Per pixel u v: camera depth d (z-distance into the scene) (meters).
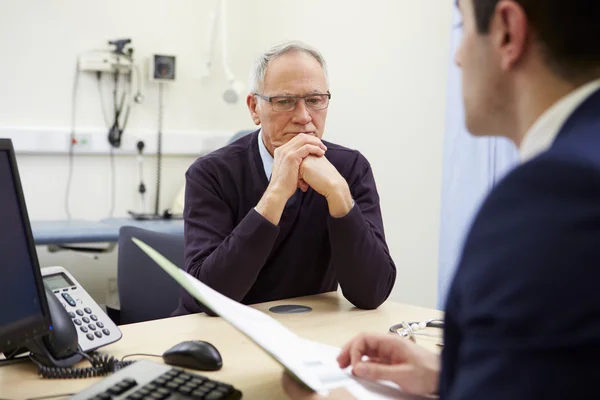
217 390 0.92
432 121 2.91
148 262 1.99
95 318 1.23
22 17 3.32
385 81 3.15
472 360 0.53
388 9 3.11
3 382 1.05
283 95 1.69
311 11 3.61
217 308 0.90
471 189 2.51
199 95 3.88
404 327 1.37
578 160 0.50
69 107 3.47
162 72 3.66
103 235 2.92
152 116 3.73
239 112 4.03
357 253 1.55
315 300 1.67
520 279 0.50
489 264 0.52
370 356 1.05
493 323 0.51
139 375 0.98
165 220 3.45
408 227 3.07
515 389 0.49
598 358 0.47
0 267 0.94
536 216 0.50
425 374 0.95
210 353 1.10
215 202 1.76
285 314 1.52
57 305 1.13
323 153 1.62
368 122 3.27
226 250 1.55
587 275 0.48
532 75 0.62
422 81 2.95
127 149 3.62
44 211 3.44
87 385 1.04
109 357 1.13
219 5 3.86
